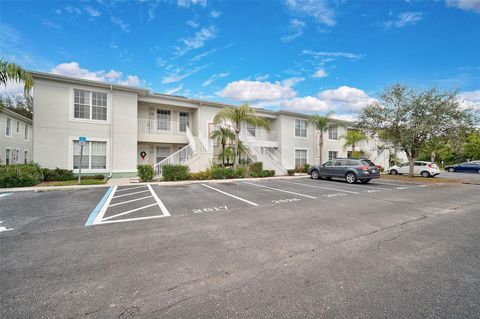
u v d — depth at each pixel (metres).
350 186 13.46
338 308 2.58
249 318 2.41
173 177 14.40
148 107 19.05
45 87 14.13
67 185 11.61
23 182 11.13
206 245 4.35
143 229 5.25
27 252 3.97
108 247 4.22
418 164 22.61
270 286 3.02
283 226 5.56
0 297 2.70
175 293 2.84
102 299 2.69
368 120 19.31
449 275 3.35
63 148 14.55
